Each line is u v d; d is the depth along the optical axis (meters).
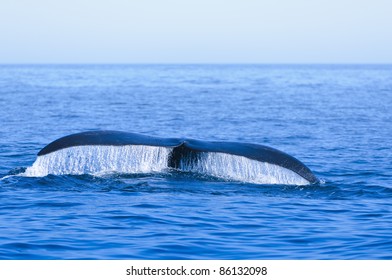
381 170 56.16
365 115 116.38
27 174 46.56
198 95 175.75
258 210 39.44
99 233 34.06
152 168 46.19
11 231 34.12
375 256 30.58
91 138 42.88
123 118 106.44
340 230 35.34
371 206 41.12
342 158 63.69
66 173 46.91
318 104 144.00
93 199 41.22
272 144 75.25
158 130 89.50
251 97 168.12
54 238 32.94
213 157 45.38
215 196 42.28
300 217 38.12
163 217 37.47
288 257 30.58
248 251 31.47
